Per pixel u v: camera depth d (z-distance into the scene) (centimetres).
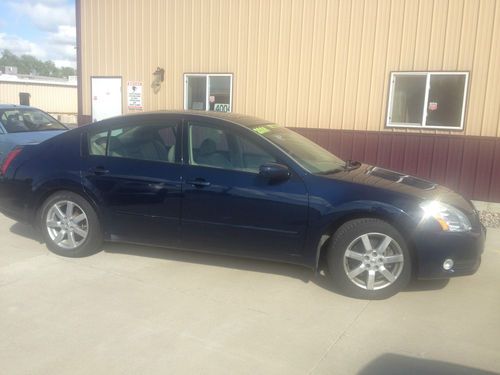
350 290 459
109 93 1280
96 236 539
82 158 542
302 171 476
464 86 915
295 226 470
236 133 502
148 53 1209
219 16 1112
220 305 438
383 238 449
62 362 344
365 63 988
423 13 928
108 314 416
